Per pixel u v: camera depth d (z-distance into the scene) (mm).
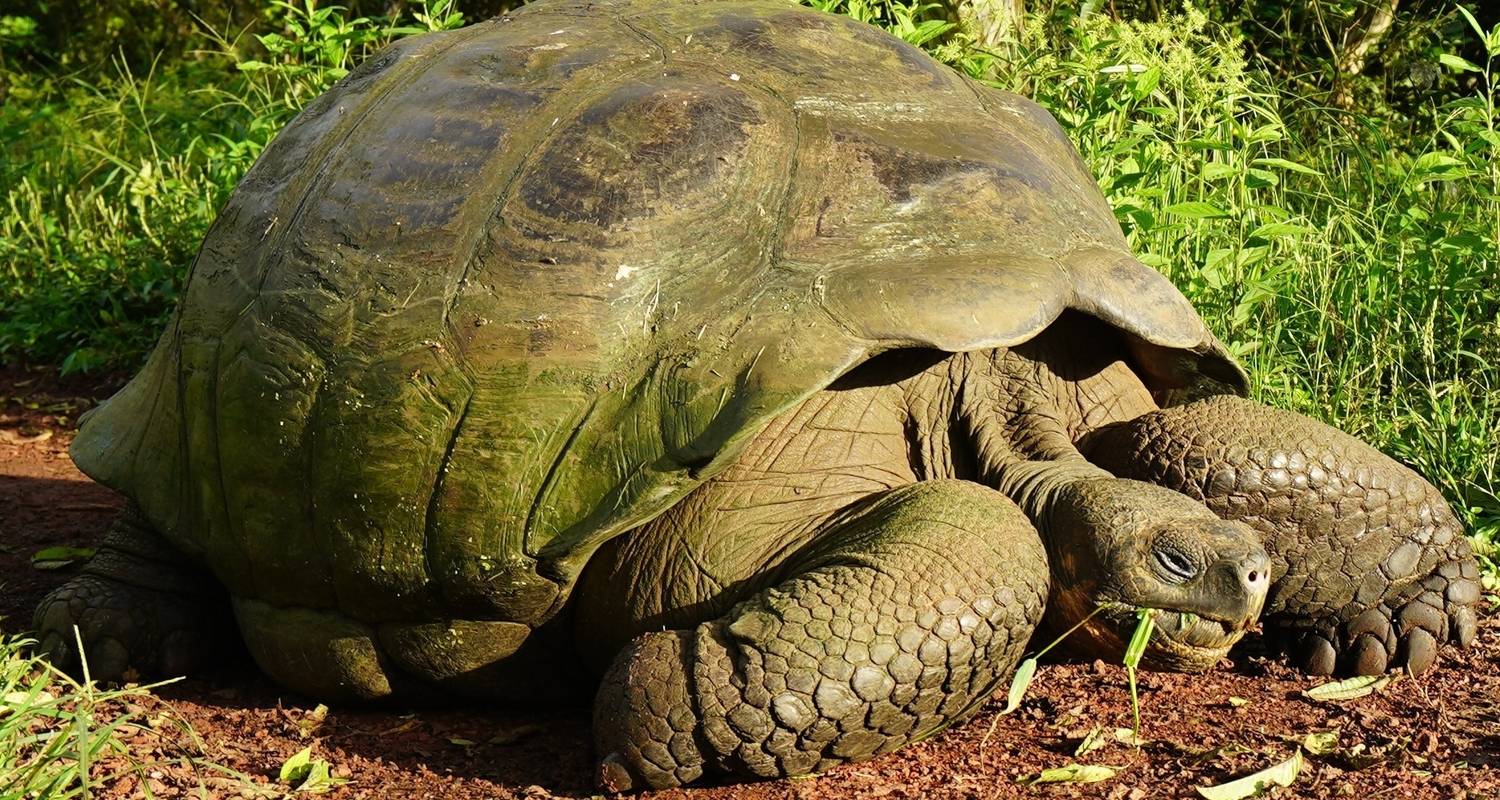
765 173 3125
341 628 3352
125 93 9844
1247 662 3674
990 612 2771
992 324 2928
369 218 3281
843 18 3684
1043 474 3189
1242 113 6332
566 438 2980
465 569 3051
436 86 3479
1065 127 5152
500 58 3486
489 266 3092
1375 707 3348
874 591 2754
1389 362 4973
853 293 2955
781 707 2725
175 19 12891
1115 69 5117
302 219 3430
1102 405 3518
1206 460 3383
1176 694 3447
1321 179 6211
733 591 3023
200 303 3641
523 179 3156
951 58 5449
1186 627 3023
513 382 3010
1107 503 3059
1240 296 4969
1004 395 3365
